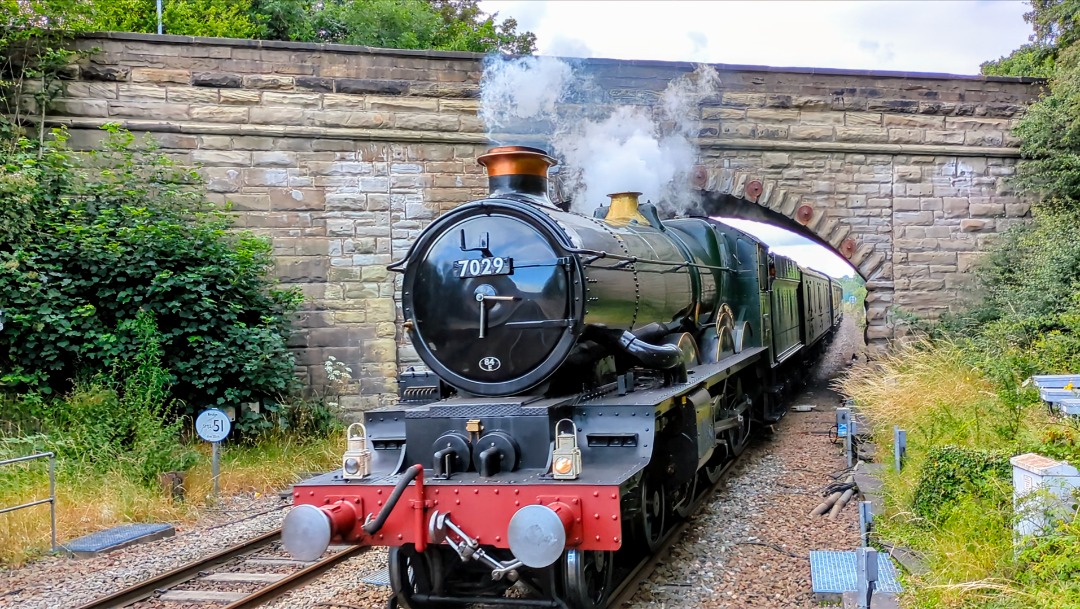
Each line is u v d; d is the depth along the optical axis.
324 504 4.87
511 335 5.37
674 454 6.34
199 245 10.34
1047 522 4.69
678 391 5.94
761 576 5.67
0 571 6.42
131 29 21.05
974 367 9.95
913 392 10.12
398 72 12.17
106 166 11.27
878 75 13.38
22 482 7.78
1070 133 12.59
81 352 9.30
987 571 4.76
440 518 4.68
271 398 10.71
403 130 12.16
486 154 6.00
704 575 5.75
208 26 21.97
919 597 4.72
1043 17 15.50
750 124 13.24
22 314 9.05
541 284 5.32
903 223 13.52
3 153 9.93
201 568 6.38
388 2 27.05
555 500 4.54
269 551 6.92
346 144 12.06
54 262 9.56
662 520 6.49
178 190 11.00
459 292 5.51
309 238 11.96
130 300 9.75
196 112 11.60
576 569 4.66
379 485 4.79
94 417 8.81
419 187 12.26
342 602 5.38
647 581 5.66
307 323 11.93
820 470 9.21
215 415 8.74
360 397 12.02
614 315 5.91
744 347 10.42
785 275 13.29
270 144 11.86
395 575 4.98
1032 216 13.64
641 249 6.93
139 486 8.22
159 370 9.32
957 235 13.58
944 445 6.84
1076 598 3.97
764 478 8.90
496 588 5.22
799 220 13.41
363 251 12.09
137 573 6.30
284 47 11.84
